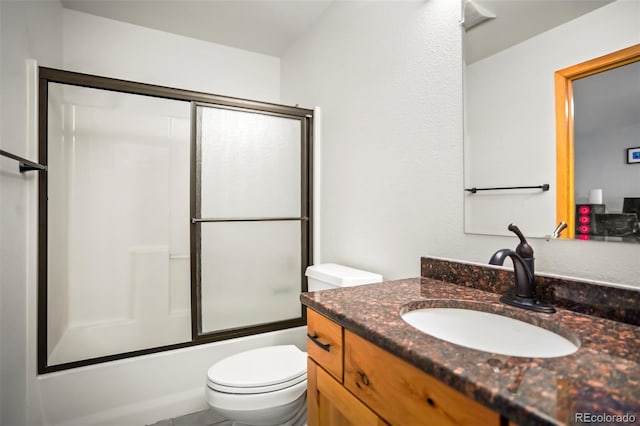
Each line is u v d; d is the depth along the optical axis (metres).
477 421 0.53
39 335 1.59
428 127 1.42
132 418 1.74
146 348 1.87
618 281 0.85
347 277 1.61
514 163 1.10
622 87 0.85
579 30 0.94
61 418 1.59
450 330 0.97
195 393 1.89
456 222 1.29
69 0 2.17
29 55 1.55
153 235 2.53
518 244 1.08
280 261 2.20
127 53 2.45
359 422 0.81
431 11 1.41
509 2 1.12
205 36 2.66
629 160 0.83
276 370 1.44
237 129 2.07
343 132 2.02
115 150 2.39
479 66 1.21
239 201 2.07
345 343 0.87
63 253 1.95
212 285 2.00
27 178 1.51
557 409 0.44
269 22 2.44
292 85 2.75
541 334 0.82
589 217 0.91
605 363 0.58
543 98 1.02
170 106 2.59
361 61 1.86
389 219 1.64
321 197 2.27
